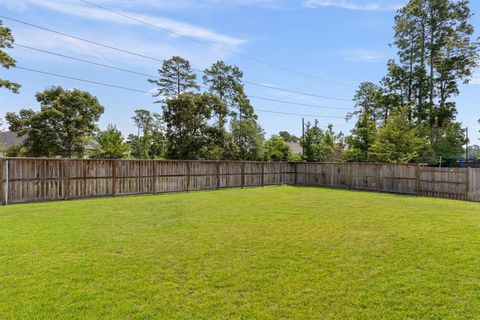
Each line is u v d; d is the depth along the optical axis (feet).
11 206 31.50
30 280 12.02
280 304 10.24
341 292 11.11
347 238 18.44
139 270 13.16
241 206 31.71
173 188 47.80
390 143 61.36
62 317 9.31
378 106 90.38
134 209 29.53
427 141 68.74
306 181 64.44
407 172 48.26
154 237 18.62
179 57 86.84
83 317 9.32
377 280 12.15
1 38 49.49
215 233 19.66
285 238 18.43
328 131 90.74
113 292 11.05
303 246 16.75
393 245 16.92
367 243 17.34
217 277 12.44
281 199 38.09
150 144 115.96
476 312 9.70
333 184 59.36
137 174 43.75
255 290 11.28
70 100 74.02
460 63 74.08
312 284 11.78
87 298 10.57
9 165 33.32
